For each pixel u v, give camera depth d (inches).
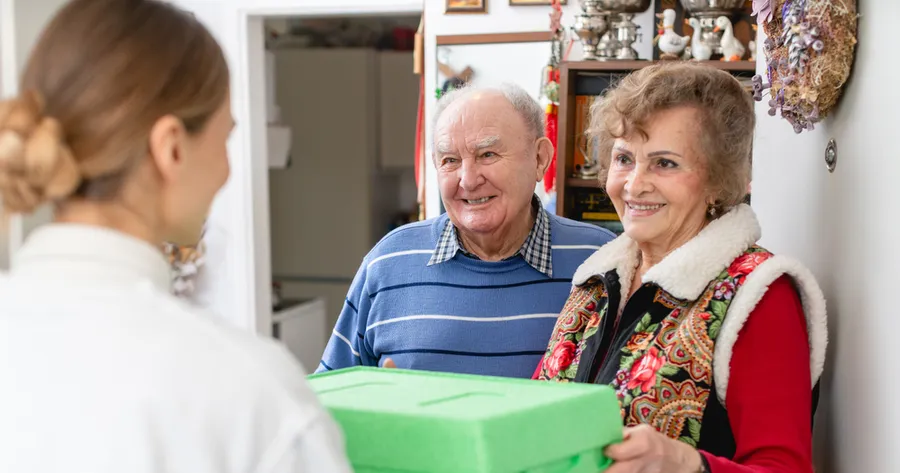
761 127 74.7
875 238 46.5
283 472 30.9
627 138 53.2
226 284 161.2
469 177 70.9
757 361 47.7
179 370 30.2
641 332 51.9
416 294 74.7
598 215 126.2
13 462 29.6
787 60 54.7
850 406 51.1
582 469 39.2
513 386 42.4
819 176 57.7
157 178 33.6
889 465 44.4
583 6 123.0
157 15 33.5
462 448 35.1
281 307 186.2
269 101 189.3
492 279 73.4
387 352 74.9
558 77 128.9
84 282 31.8
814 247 58.9
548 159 76.5
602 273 56.8
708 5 119.1
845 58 49.6
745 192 53.1
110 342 30.5
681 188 51.8
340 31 230.1
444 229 76.1
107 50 32.0
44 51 32.6
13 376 30.4
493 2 137.3
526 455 36.1
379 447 37.3
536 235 73.8
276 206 230.4
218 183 35.7
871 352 47.2
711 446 48.6
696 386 48.4
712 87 51.7
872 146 46.9
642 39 130.8
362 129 223.3
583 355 55.1
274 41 225.8
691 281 49.7
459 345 72.6
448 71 139.2
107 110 31.6
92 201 32.8
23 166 30.2
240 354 31.5
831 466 55.4
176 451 29.7
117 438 29.3
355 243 226.2
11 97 31.8
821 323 49.3
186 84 33.1
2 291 32.2
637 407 48.8
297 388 32.3
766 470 44.6
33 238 33.4
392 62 224.2
